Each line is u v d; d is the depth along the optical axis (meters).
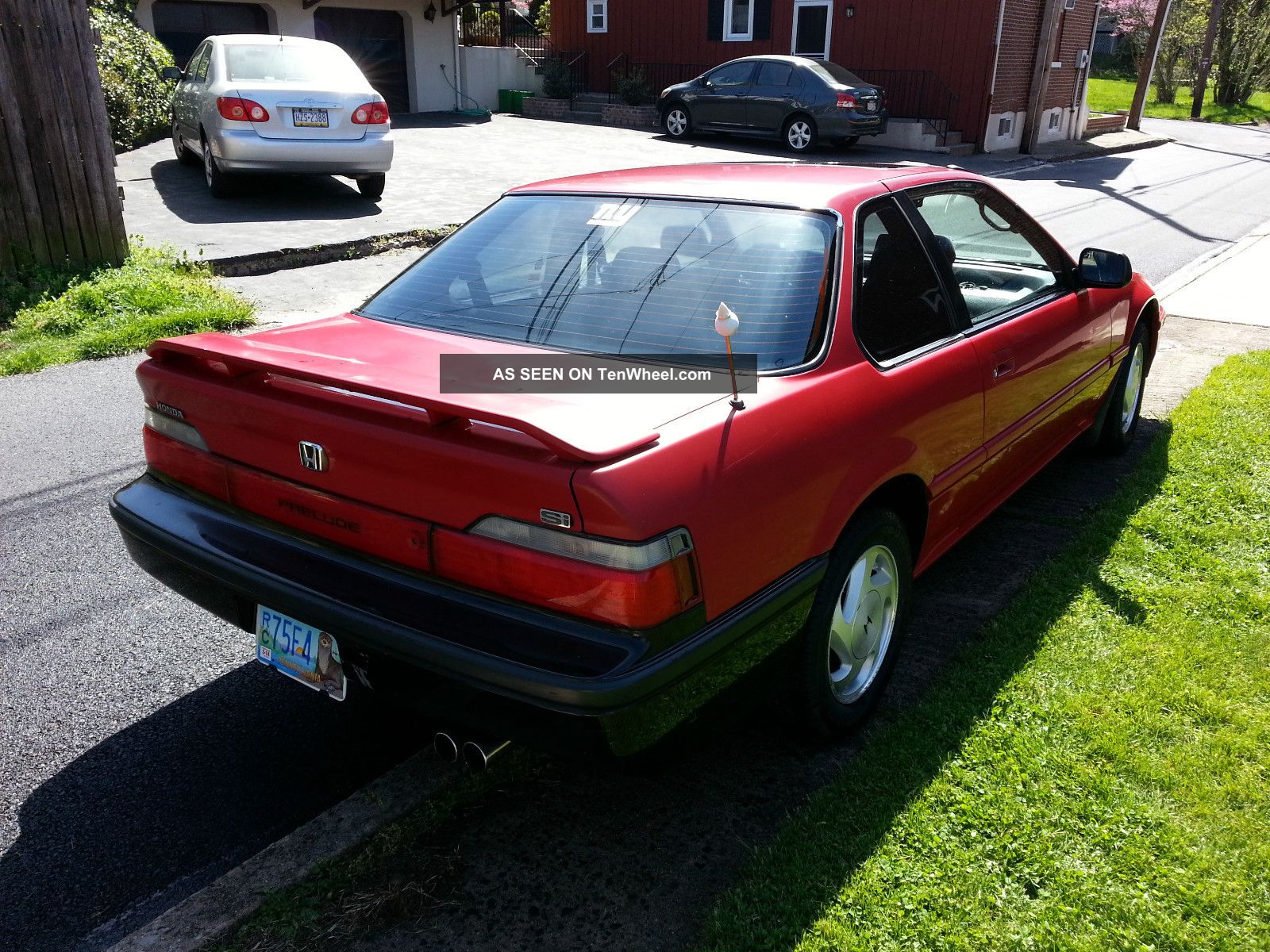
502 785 2.83
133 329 7.04
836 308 2.86
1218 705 3.03
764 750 2.99
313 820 2.66
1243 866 2.45
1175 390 6.38
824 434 2.64
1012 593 3.88
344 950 2.28
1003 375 3.59
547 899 2.43
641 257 3.00
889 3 21.30
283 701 3.27
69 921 2.37
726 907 2.35
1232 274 10.22
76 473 4.95
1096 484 4.93
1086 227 12.90
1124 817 2.60
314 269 9.21
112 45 14.50
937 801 2.67
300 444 2.48
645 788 2.82
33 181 7.76
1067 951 2.22
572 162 16.25
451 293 3.16
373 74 21.88
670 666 2.17
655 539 2.13
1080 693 3.12
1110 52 49.34
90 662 3.44
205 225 10.22
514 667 2.14
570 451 2.04
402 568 2.38
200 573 2.69
